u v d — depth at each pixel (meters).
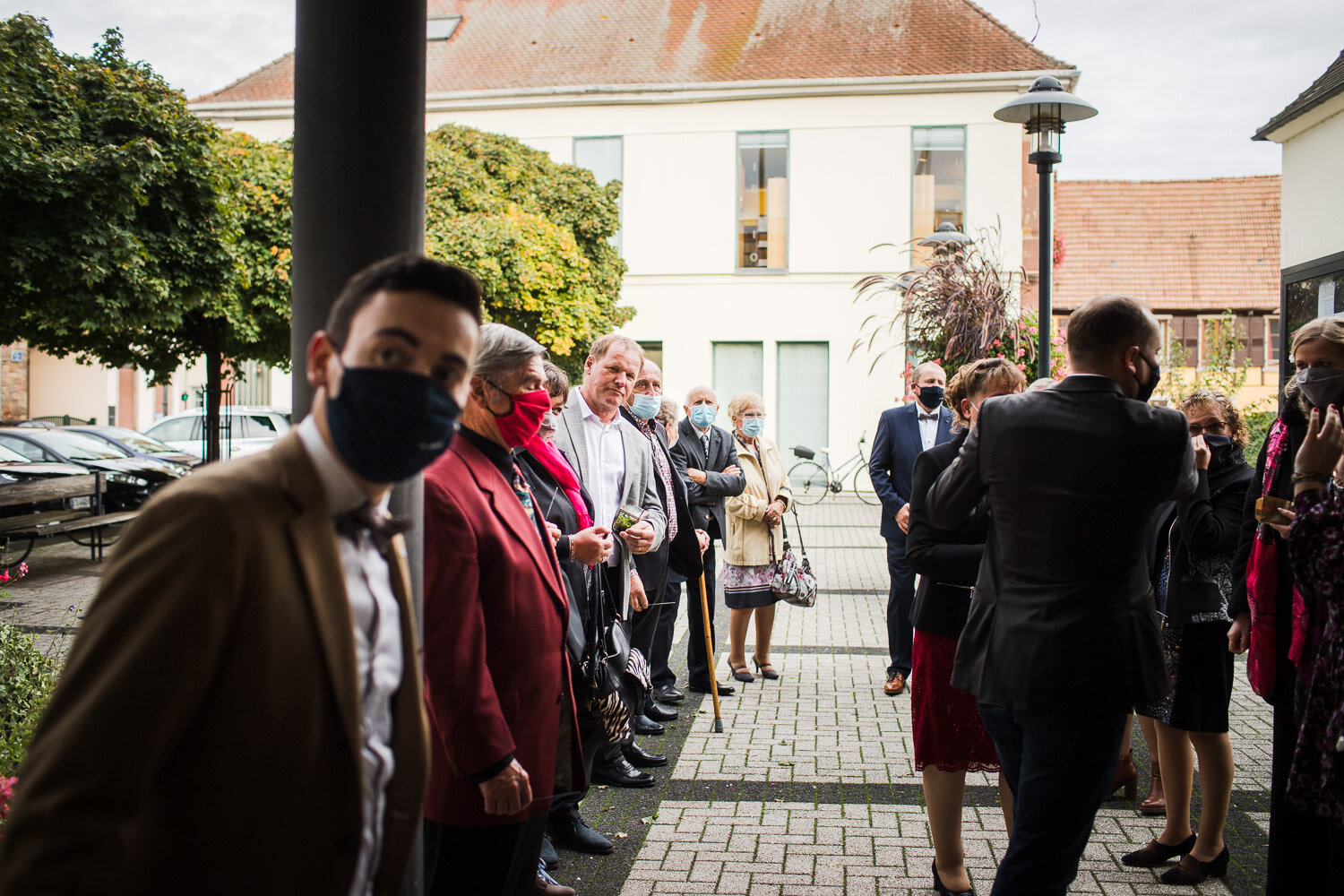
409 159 1.98
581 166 21.52
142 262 9.79
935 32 21.59
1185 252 31.89
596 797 4.45
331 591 1.24
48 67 9.27
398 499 2.03
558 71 22.41
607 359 4.38
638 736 5.32
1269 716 5.67
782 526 6.41
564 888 3.40
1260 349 30.92
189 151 10.13
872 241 20.64
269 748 1.17
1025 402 2.70
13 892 1.04
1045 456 2.59
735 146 20.98
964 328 10.36
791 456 21.09
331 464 1.32
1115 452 2.53
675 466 4.99
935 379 6.21
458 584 2.22
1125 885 3.53
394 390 1.26
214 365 13.60
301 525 1.24
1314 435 2.49
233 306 12.16
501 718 2.22
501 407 2.51
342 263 1.93
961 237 11.61
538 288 15.75
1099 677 2.53
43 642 6.50
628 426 4.62
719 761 4.93
